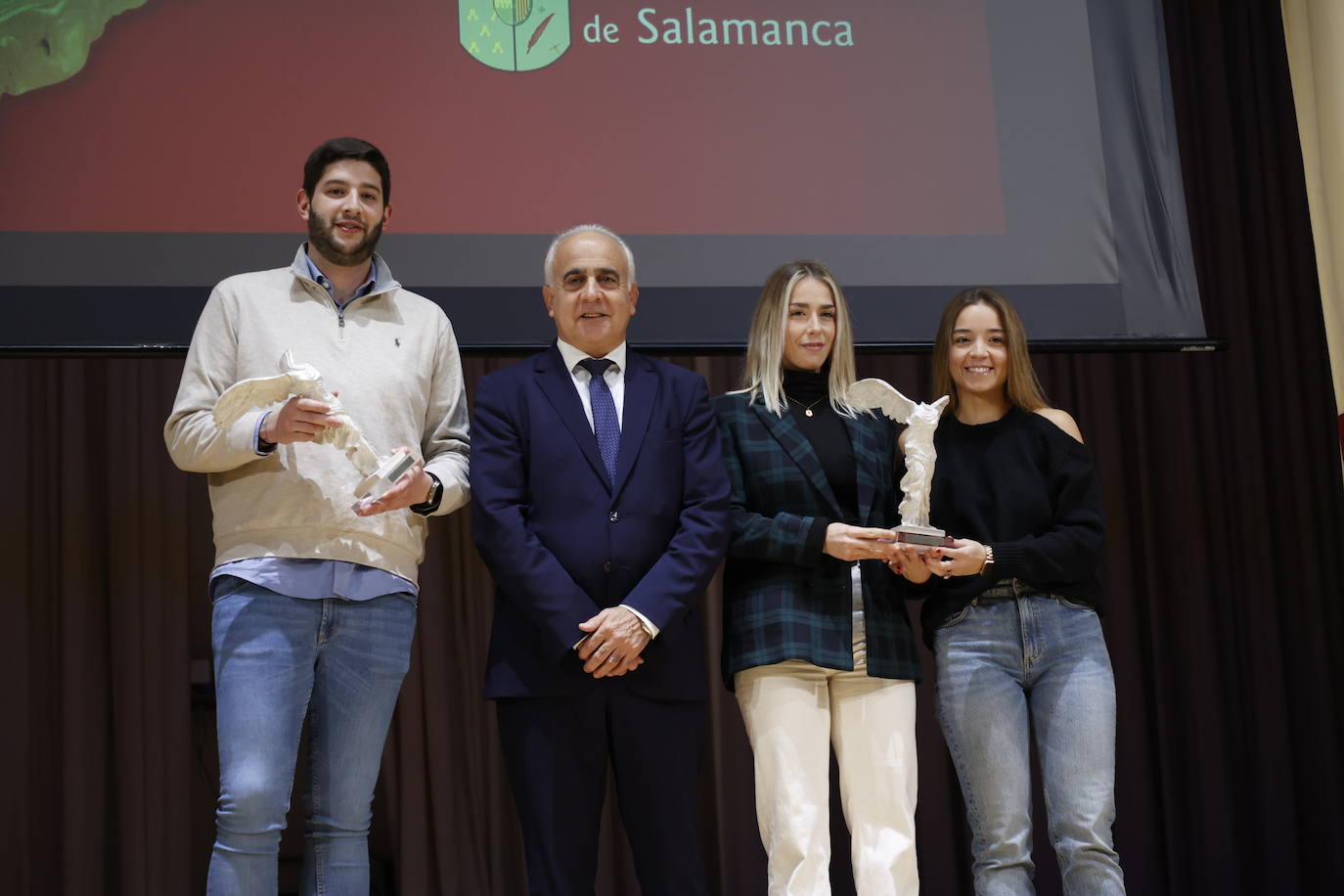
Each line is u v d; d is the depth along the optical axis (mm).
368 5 2943
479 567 2982
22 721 2742
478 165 2914
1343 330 3273
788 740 2150
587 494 2111
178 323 2758
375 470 1980
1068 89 3115
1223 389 3326
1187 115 3408
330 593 2045
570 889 1997
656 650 2072
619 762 2070
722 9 3068
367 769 2072
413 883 2818
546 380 2223
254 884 1928
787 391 2361
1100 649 2283
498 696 2062
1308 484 3271
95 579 2816
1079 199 3059
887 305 2967
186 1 2885
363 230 2225
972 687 2254
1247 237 3387
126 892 2693
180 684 2807
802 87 3053
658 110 3000
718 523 2125
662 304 2908
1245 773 3160
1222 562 3240
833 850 2920
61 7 2830
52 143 2779
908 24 3111
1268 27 3473
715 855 2928
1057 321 2992
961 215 3027
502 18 2988
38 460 2854
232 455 2010
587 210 2930
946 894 2982
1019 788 2223
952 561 2197
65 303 2723
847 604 2197
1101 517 2334
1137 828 3070
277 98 2877
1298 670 3223
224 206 2818
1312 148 3387
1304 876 3145
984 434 2420
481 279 2865
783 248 2969
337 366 2152
